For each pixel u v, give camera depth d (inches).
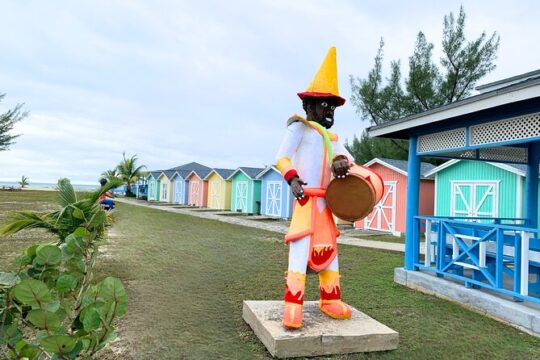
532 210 269.1
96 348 74.3
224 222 715.4
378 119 725.9
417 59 674.2
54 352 68.4
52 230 189.3
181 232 535.8
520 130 189.5
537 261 194.5
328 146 154.5
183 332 166.6
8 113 1350.9
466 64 635.5
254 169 991.6
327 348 143.1
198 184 1224.2
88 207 153.7
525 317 174.2
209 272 290.2
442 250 234.2
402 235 577.9
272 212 860.6
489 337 166.9
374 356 145.0
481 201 477.1
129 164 1766.7
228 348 149.6
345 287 251.3
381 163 630.5
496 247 196.9
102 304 75.6
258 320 159.5
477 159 273.4
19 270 84.3
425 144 255.6
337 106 165.5
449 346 156.5
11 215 185.5
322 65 161.9
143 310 196.1
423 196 625.3
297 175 149.7
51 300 73.7
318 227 156.4
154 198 1558.8
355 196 149.9
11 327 75.3
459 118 223.9
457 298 215.8
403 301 219.6
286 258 355.6
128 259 331.3
